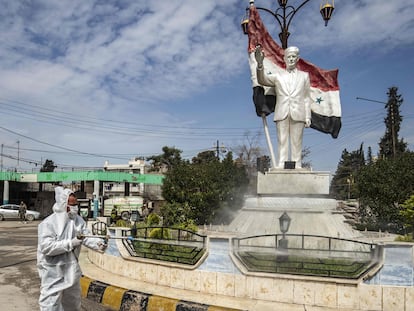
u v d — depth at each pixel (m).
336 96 12.19
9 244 14.63
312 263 5.92
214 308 5.51
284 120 11.09
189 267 6.62
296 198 10.07
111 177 32.59
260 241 8.77
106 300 6.55
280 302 5.88
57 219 4.37
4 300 6.67
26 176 32.78
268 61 11.78
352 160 57.09
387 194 16.25
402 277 5.60
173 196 16.39
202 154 40.94
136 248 7.84
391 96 38.97
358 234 10.02
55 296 4.15
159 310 5.89
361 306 5.57
